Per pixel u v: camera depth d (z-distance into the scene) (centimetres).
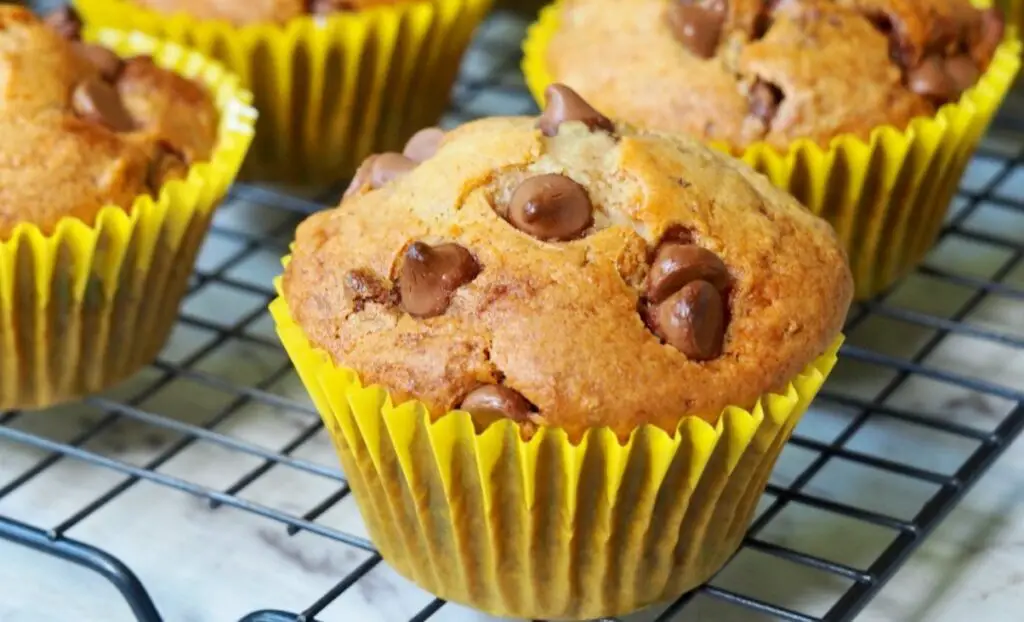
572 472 34
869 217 40
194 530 38
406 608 36
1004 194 45
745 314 34
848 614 34
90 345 39
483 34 51
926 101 40
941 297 42
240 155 40
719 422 34
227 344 42
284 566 37
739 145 40
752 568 37
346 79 43
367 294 35
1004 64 41
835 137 39
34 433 40
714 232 35
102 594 37
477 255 34
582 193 35
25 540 35
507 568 35
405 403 34
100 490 38
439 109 46
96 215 38
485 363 34
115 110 39
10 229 37
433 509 35
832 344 35
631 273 34
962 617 36
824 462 37
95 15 44
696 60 40
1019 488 38
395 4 43
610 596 35
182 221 39
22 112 38
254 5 43
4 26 39
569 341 34
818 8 40
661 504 34
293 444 39
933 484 38
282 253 44
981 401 40
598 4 42
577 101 36
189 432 38
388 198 36
